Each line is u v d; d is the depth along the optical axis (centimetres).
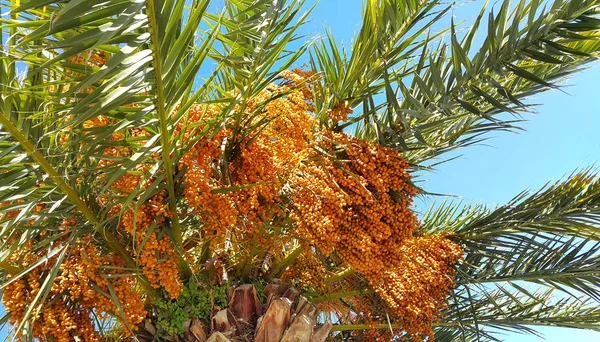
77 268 406
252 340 484
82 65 321
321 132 487
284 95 434
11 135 332
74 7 227
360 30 480
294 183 460
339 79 505
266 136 437
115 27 233
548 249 632
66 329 406
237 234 482
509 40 417
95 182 391
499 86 422
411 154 620
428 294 602
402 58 493
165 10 278
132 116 313
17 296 410
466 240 679
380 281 515
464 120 560
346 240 475
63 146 340
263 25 343
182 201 485
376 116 515
